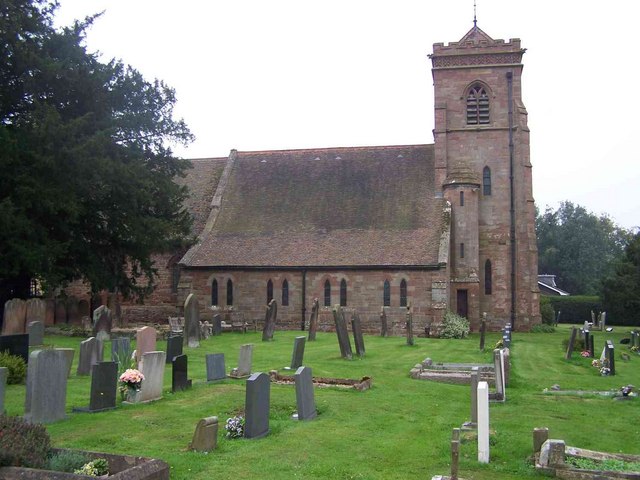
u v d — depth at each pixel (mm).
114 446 13055
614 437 14922
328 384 20859
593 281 105812
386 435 14641
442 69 49156
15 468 9750
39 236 29859
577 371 26906
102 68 34312
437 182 47812
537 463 12164
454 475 10914
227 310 45656
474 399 15562
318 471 11766
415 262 42906
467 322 42719
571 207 116250
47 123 28469
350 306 44031
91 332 34031
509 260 47531
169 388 19422
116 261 37531
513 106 48469
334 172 51406
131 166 33062
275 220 48750
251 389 14039
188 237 48688
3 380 14484
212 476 11328
